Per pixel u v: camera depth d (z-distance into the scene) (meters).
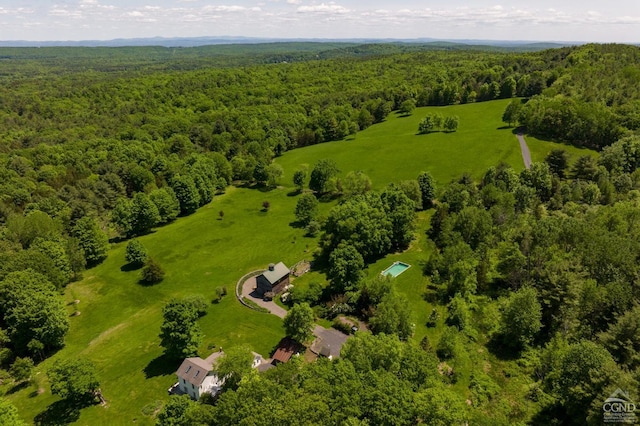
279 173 161.12
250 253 113.44
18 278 83.75
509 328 70.00
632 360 52.66
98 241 111.94
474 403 59.12
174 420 53.25
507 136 166.25
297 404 45.28
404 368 56.44
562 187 114.12
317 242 116.81
